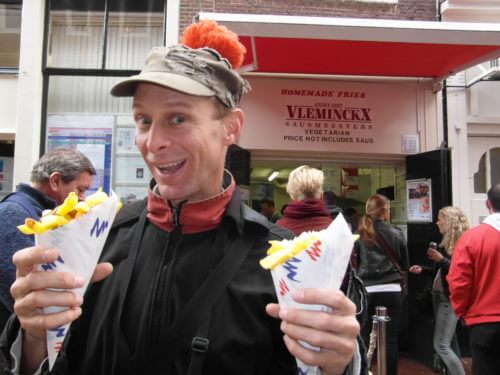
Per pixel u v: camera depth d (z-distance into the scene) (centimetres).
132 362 101
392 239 399
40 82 523
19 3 541
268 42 437
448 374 419
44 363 94
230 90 115
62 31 539
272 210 624
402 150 539
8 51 539
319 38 418
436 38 419
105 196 91
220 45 118
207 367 99
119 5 540
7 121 524
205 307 102
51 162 221
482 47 441
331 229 85
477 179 549
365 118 541
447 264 386
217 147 112
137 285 111
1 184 545
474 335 278
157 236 117
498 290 270
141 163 525
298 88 538
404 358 507
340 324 80
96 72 532
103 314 109
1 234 182
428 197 509
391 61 488
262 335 103
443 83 538
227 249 110
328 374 87
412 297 523
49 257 80
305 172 314
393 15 535
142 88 107
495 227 280
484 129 543
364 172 745
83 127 529
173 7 520
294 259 83
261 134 533
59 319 84
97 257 90
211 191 116
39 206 206
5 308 174
